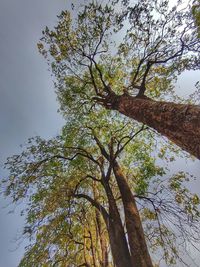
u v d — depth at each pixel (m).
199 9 9.66
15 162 11.49
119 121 12.84
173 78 11.45
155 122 6.51
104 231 14.91
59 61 11.28
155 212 11.44
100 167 11.95
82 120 12.47
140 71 11.23
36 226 10.78
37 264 10.77
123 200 10.43
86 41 10.75
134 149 13.03
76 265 12.61
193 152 5.18
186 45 10.13
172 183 11.68
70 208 11.09
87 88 11.94
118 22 10.40
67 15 10.56
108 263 14.27
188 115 5.42
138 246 8.95
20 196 11.18
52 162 11.72
